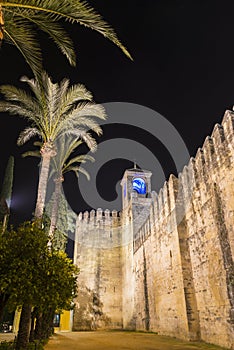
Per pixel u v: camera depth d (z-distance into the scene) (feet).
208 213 52.24
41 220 42.34
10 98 49.78
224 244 46.42
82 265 113.09
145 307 84.84
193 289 58.03
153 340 59.47
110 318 105.91
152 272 81.51
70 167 70.13
